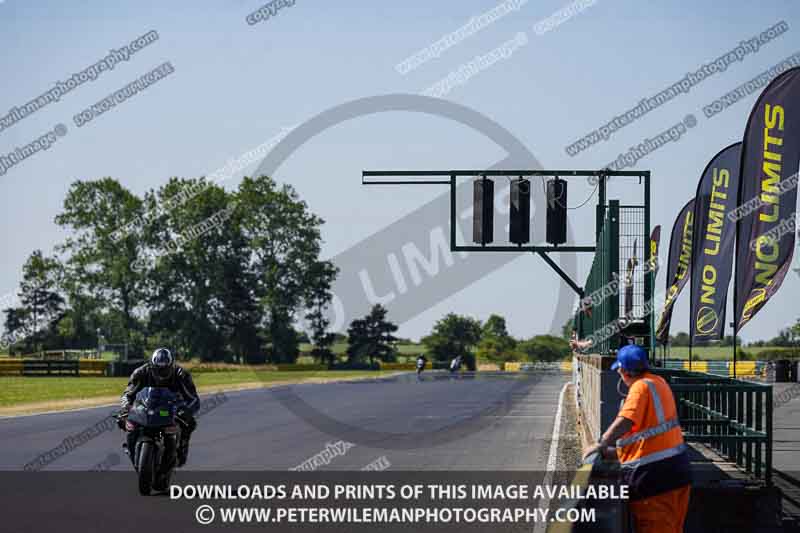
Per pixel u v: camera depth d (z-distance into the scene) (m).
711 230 42.62
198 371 158.12
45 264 179.00
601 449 14.99
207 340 174.88
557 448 34.62
